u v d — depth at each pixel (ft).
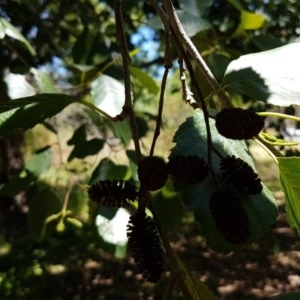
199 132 0.41
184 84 0.44
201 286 0.36
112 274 2.33
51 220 0.79
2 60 0.93
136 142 0.37
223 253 0.39
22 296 2.14
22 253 2.55
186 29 0.74
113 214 0.70
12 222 2.86
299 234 0.41
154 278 0.34
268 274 2.26
